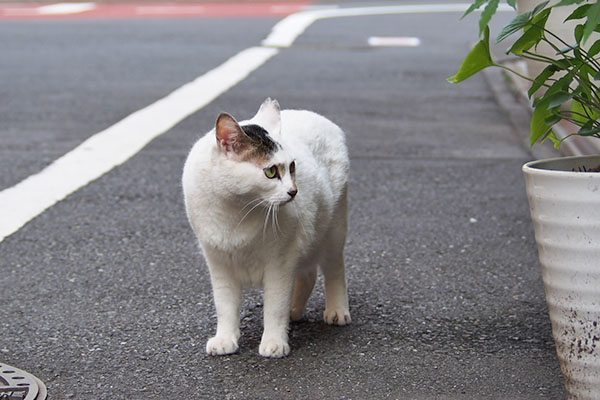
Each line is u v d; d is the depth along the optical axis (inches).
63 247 248.8
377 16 893.2
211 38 706.2
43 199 294.8
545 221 145.1
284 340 181.3
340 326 195.8
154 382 166.9
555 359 175.8
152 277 225.5
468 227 270.2
